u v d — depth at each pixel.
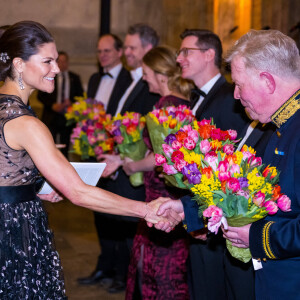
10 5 8.63
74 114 4.72
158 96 4.06
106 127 3.89
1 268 2.32
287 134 2.18
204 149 2.45
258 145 2.61
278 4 7.66
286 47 2.17
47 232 2.49
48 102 7.58
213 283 3.15
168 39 8.70
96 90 5.35
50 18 8.80
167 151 2.58
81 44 8.91
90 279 4.48
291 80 2.18
